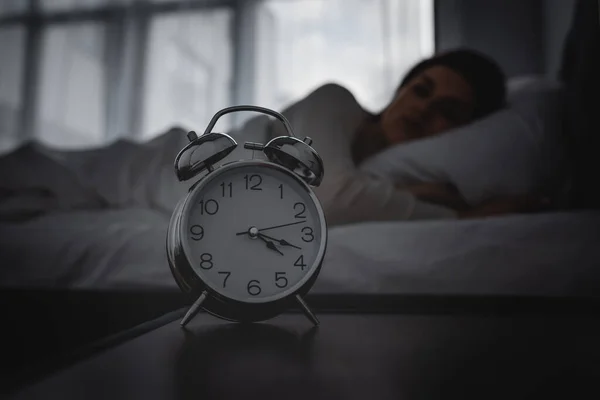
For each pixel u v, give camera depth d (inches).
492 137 48.7
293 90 121.2
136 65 127.2
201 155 18.8
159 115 126.3
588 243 31.7
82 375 10.7
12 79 128.9
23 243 36.4
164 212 47.0
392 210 43.0
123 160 49.5
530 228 33.0
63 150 57.3
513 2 102.4
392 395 9.3
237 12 125.6
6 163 49.3
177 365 11.7
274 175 19.8
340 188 42.8
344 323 19.0
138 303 26.0
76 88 128.4
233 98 123.9
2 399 9.1
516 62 101.6
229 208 19.2
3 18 130.5
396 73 111.7
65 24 129.8
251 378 10.5
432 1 110.5
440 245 33.4
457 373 10.9
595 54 50.9
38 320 22.2
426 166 49.2
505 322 19.1
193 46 126.5
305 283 18.6
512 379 10.4
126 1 128.8
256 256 18.9
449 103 60.3
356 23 118.3
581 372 11.1
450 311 22.4
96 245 36.0
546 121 49.5
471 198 47.4
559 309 22.9
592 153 49.8
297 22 122.1
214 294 18.0
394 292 32.6
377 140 61.1
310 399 9.0
